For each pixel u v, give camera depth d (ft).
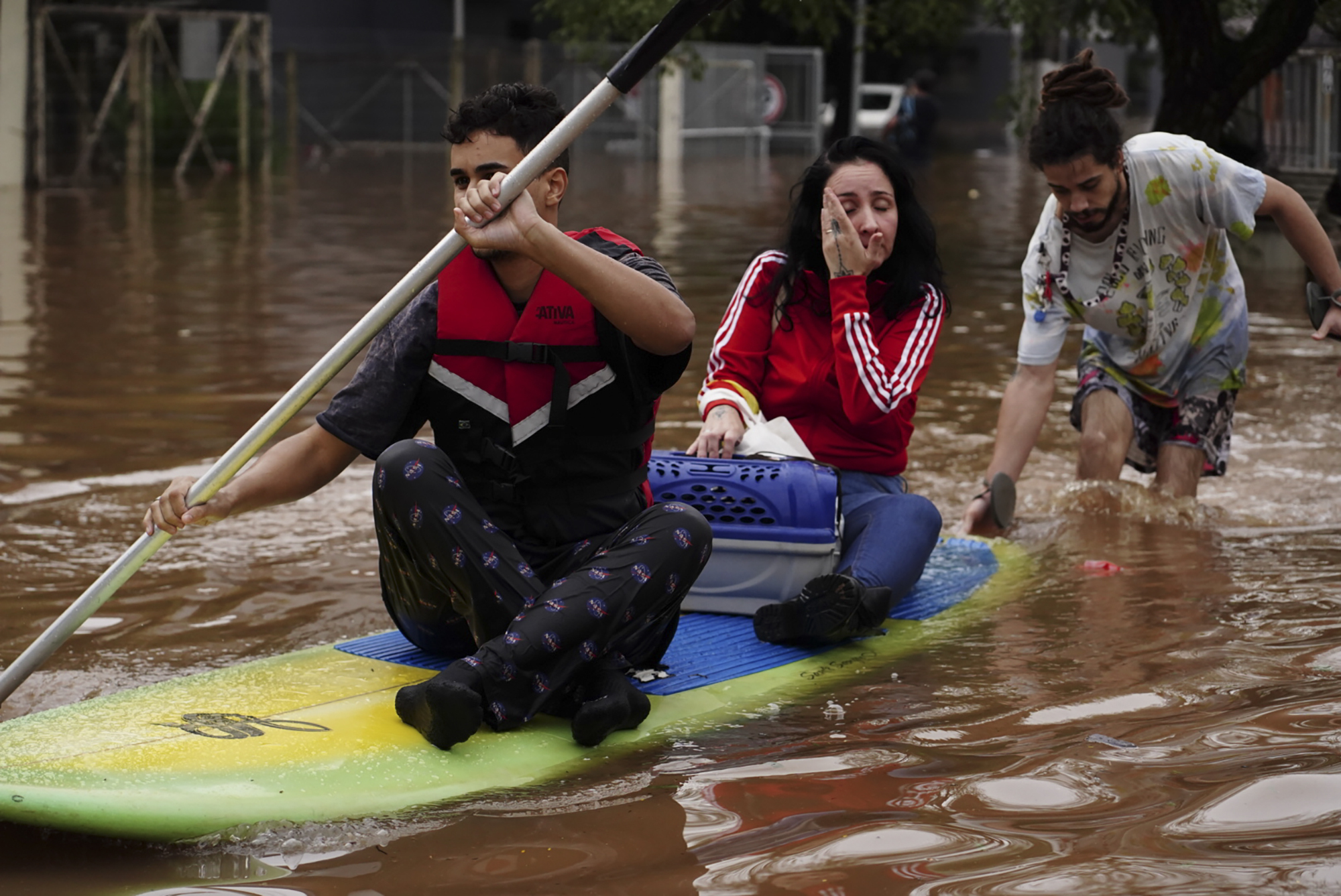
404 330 8.23
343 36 88.89
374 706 7.84
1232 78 30.35
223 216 44.39
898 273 10.89
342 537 12.51
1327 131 35.42
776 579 10.00
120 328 23.61
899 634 9.68
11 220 42.29
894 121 65.98
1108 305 12.73
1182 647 9.04
